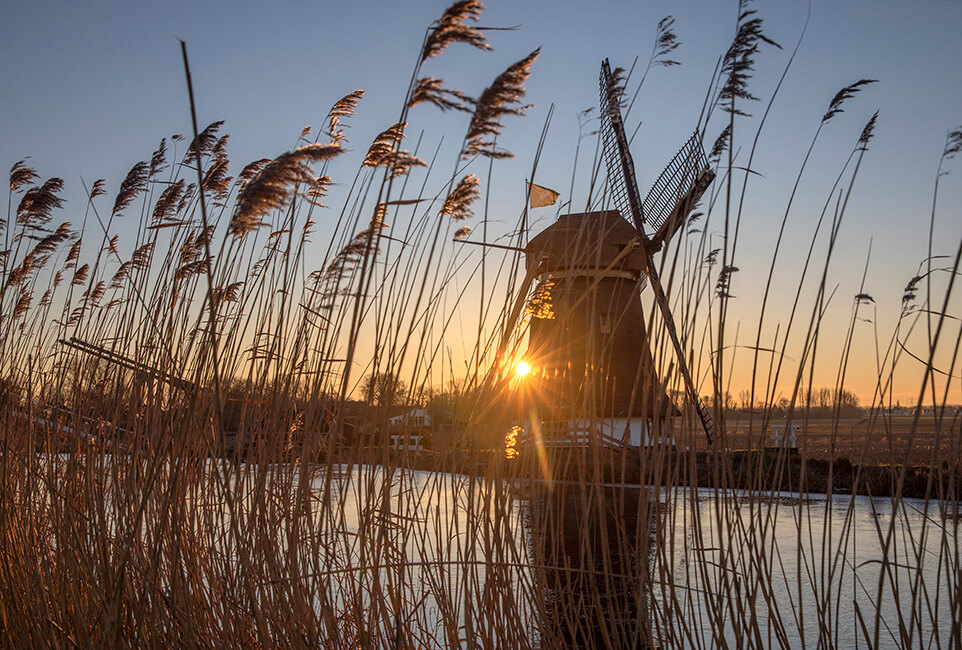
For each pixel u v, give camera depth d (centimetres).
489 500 399
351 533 394
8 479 501
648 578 368
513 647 381
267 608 364
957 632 330
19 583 430
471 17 300
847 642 539
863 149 379
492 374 422
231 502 358
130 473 419
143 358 488
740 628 355
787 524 1126
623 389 1427
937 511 1070
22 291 632
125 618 390
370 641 359
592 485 397
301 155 293
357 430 410
